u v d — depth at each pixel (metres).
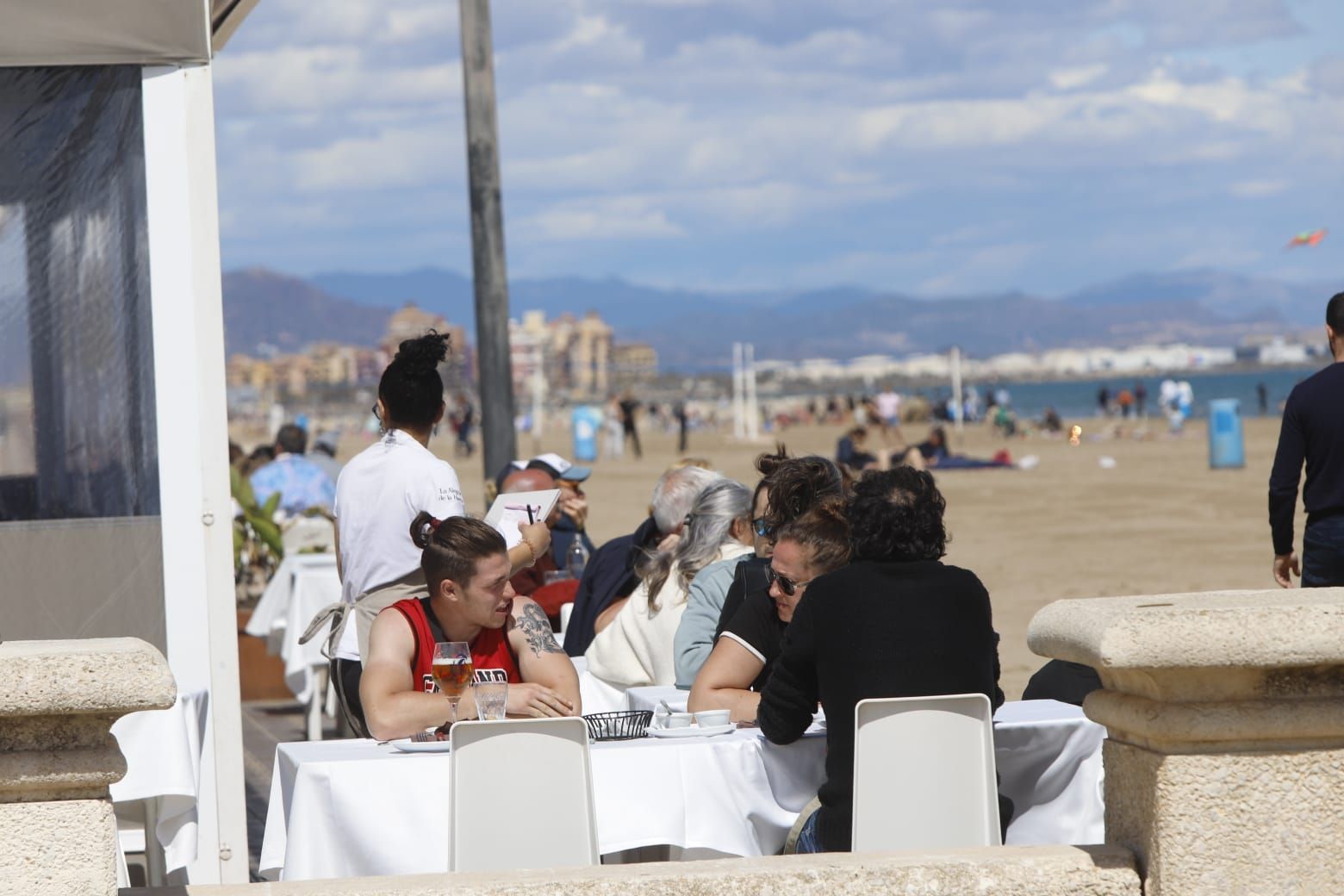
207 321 8.68
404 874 6.19
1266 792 4.94
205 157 8.67
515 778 5.89
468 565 7.21
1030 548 31.33
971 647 6.69
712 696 7.52
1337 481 9.78
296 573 15.38
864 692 6.53
